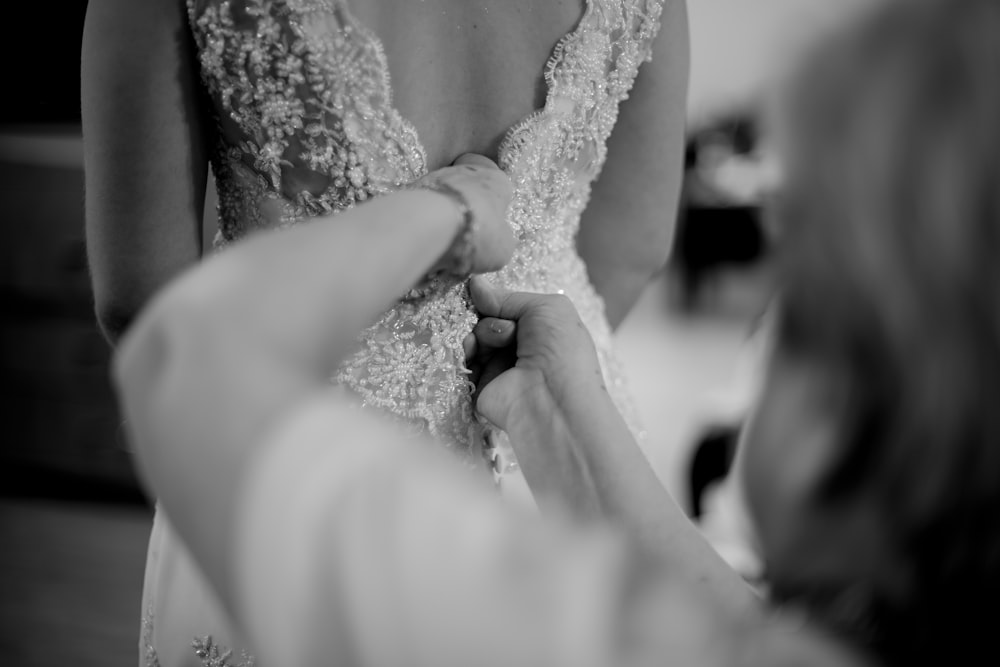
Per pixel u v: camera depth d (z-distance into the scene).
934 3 0.50
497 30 0.90
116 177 0.89
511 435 0.90
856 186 0.50
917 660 0.54
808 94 0.52
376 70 0.87
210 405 0.49
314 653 0.46
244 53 0.86
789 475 0.54
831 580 0.55
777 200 0.55
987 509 0.51
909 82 0.50
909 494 0.51
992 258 0.48
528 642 0.47
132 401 0.51
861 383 0.52
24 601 2.56
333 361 0.55
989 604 0.53
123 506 3.29
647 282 1.17
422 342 0.92
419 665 0.46
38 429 3.30
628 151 1.06
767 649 0.53
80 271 3.19
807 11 0.54
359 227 0.60
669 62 1.02
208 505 0.48
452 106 0.91
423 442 0.93
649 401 4.04
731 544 1.82
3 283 3.24
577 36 0.92
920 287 0.49
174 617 0.98
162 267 0.92
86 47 0.88
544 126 0.92
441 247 0.63
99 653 2.31
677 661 0.50
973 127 0.48
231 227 0.95
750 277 5.27
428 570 0.48
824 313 0.52
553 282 1.01
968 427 0.49
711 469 2.37
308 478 0.48
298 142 0.88
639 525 0.84
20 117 2.75
